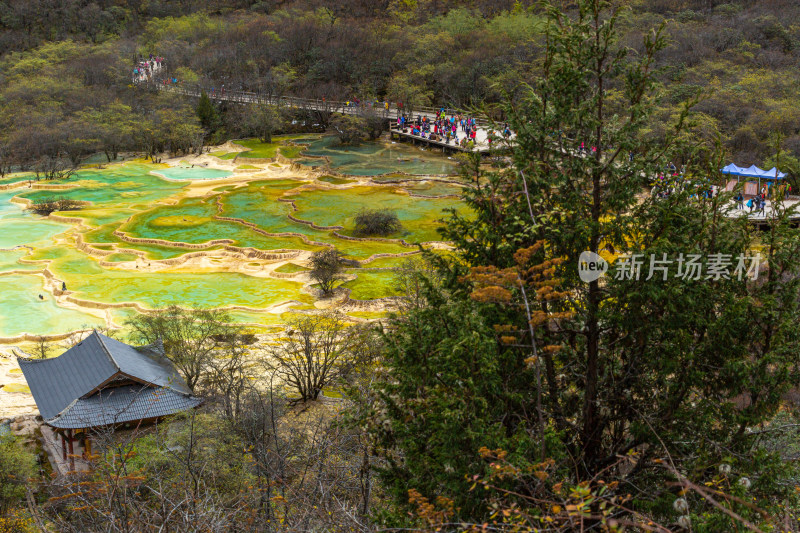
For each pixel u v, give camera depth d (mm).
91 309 62312
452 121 116625
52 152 113625
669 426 16312
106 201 96062
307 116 139125
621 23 106688
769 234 17516
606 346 17984
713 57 110812
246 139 129625
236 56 151125
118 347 39656
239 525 14086
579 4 17859
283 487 15672
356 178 101438
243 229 83750
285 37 155625
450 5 171250
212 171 111688
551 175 17719
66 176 107312
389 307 59906
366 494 15242
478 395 14383
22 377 48406
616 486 14047
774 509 13695
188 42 163000
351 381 37094
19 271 71438
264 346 50875
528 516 10680
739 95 90562
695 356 16250
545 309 16594
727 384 16078
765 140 81250
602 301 17500
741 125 84562
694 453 15492
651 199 17969
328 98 138000
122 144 120312
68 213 89312
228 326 49750
